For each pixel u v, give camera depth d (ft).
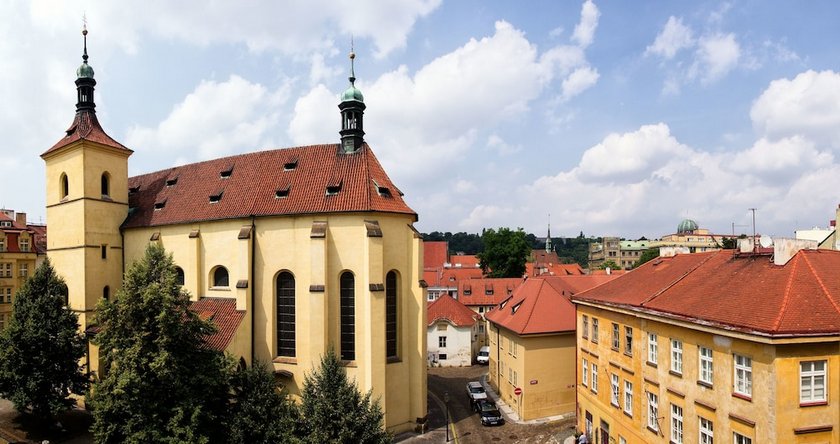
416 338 137.08
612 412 109.50
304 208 133.28
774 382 65.92
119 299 95.55
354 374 128.26
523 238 337.52
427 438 130.93
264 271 135.23
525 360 146.41
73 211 155.74
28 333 117.70
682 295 91.09
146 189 171.32
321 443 82.23
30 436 120.67
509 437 131.85
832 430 66.49
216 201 148.56
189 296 103.40
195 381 96.12
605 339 113.29
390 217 135.13
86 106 162.91
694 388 81.30
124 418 96.37
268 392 96.48
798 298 70.64
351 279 131.03
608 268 214.48
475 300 285.02
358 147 147.54
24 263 223.10
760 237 97.04
